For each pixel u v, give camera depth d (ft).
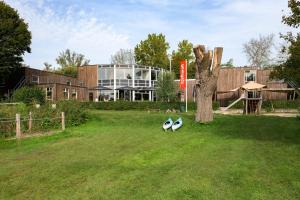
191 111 112.16
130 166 33.42
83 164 34.14
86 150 42.80
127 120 77.82
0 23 134.92
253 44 266.16
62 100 80.74
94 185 26.73
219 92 148.66
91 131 64.64
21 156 39.11
